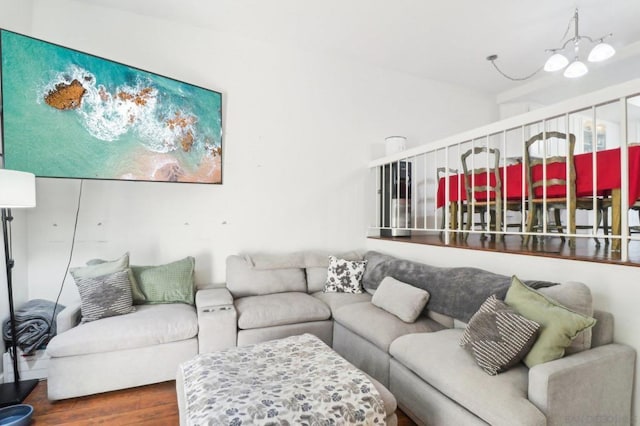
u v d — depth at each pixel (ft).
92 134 8.28
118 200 9.83
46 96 7.58
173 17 10.37
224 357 5.83
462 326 7.34
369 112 13.83
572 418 4.72
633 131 20.90
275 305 9.05
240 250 11.51
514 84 15.85
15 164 7.20
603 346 5.48
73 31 9.40
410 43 12.12
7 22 8.05
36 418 6.37
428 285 8.28
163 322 7.68
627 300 5.66
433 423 5.60
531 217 9.27
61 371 6.79
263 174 11.87
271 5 9.83
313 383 4.91
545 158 7.46
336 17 10.47
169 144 9.70
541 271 7.14
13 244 8.36
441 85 15.49
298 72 12.46
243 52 11.56
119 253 9.84
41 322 7.94
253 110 11.71
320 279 11.22
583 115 18.69
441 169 14.06
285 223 12.24
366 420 4.48
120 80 8.77
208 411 4.20
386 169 13.29
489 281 7.07
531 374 4.65
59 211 9.22
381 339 7.15
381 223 13.69
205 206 10.96
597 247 8.79
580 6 10.05
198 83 10.87
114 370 7.18
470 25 10.98
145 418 6.40
